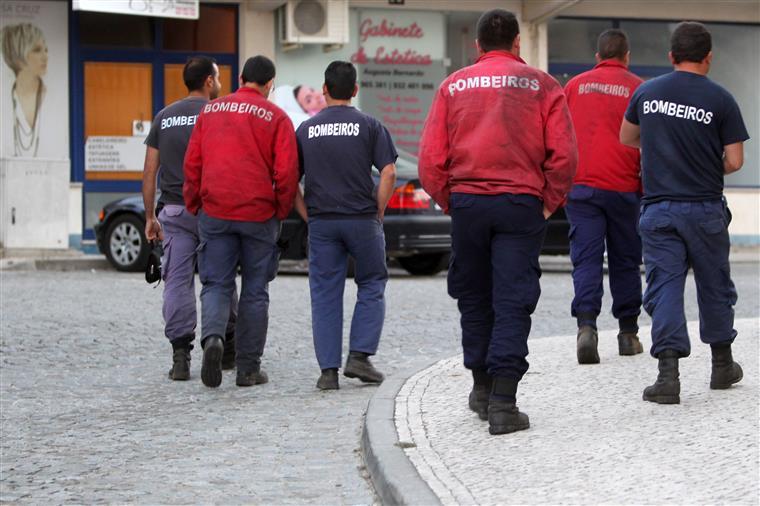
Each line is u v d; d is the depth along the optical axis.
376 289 17.61
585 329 17.52
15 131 43.59
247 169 17.28
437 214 34.00
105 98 44.41
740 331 20.59
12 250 40.88
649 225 14.43
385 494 11.27
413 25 46.22
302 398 16.89
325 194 17.20
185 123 18.45
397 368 19.36
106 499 11.75
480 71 13.05
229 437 14.48
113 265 38.19
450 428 13.40
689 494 10.25
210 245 17.39
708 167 14.33
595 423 13.32
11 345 21.94
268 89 17.83
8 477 12.67
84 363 20.14
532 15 46.66
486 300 13.59
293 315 26.11
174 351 18.64
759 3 50.12
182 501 11.63
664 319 14.26
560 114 12.95
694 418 13.34
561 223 36.09
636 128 14.84
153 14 41.66
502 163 12.83
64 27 43.84
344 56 45.69
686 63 14.48
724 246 14.50
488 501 10.29
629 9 48.44
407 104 46.31
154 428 15.06
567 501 10.20
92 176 44.34
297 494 11.83
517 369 12.95
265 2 44.00
